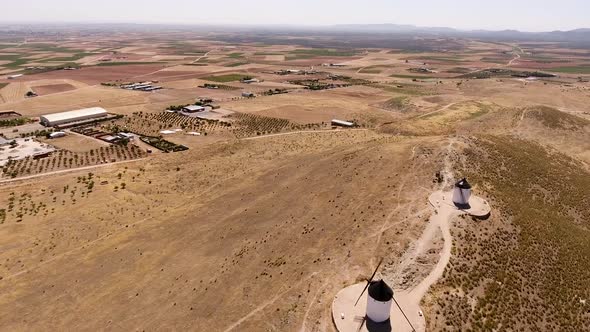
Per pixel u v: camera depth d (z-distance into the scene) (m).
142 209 80.31
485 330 38.56
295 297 44.84
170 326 45.06
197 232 67.50
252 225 66.00
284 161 99.12
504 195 63.00
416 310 40.31
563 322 40.88
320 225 59.34
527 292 43.78
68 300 52.78
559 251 51.53
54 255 64.50
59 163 107.88
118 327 46.41
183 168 102.25
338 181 72.88
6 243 67.88
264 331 40.97
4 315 50.66
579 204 68.81
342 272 47.09
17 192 88.25
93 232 71.50
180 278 54.62
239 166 99.69
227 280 51.81
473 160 72.75
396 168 71.69
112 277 57.00
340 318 39.84
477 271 45.38
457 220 53.50
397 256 47.72
